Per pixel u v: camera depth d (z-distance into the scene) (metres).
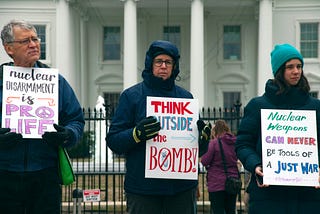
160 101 5.66
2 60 46.03
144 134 5.34
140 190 5.57
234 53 49.59
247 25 49.25
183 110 5.69
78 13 46.69
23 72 5.21
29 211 5.16
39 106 5.20
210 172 10.85
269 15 42.62
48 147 5.16
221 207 10.85
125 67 42.66
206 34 49.56
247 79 49.16
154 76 5.72
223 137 10.73
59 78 5.38
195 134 5.68
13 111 5.13
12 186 5.04
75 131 5.16
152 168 5.56
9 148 4.93
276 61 5.52
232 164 10.75
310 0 46.16
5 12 47.00
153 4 46.00
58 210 5.22
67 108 5.36
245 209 12.27
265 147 5.48
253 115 5.65
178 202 5.66
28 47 5.15
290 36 46.31
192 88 42.22
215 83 49.47
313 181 5.39
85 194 10.55
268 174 5.39
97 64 50.00
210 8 47.94
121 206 13.11
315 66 46.69
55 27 46.91
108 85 50.00
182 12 48.97
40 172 5.11
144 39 49.28
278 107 5.59
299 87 5.55
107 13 49.53
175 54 5.66
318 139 5.57
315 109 5.59
